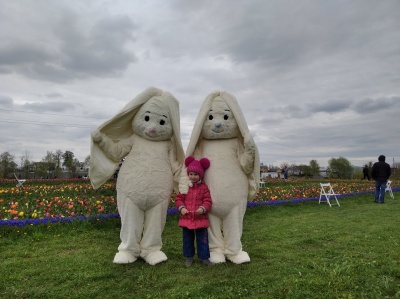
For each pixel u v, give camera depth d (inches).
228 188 191.8
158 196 190.9
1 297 139.5
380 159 542.0
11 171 1461.6
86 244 233.5
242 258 193.0
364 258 195.9
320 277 160.7
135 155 196.2
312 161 2022.6
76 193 523.2
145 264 189.8
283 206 469.1
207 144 206.5
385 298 140.0
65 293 144.8
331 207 473.7
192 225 184.7
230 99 204.1
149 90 203.6
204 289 148.7
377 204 511.8
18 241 239.3
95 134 192.9
